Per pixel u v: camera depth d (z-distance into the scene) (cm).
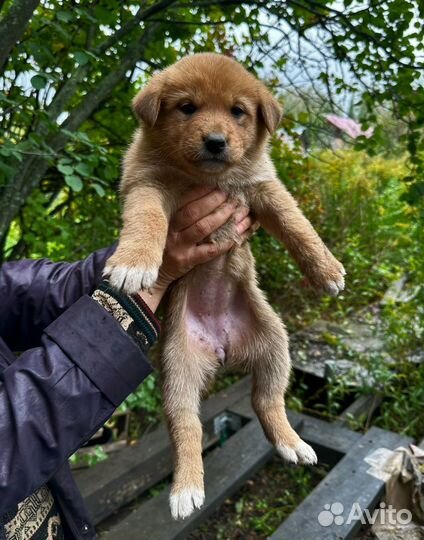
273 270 107
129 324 28
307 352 90
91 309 27
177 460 38
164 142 39
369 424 76
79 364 25
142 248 32
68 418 24
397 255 125
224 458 63
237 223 40
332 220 124
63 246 66
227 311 44
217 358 43
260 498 64
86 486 55
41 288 35
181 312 42
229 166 38
